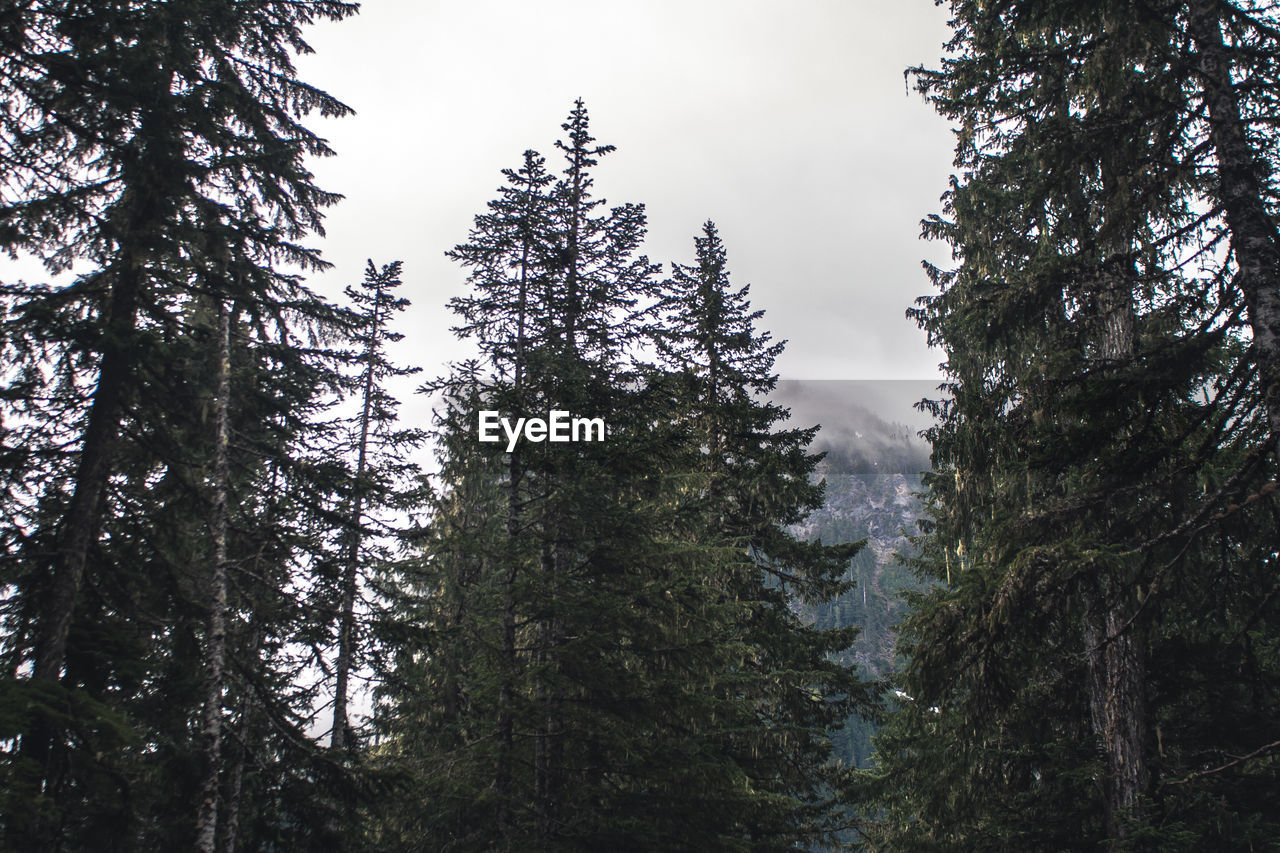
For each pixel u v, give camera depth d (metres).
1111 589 8.32
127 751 9.48
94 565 10.46
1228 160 7.76
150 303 10.84
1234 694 11.02
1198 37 8.05
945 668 8.08
